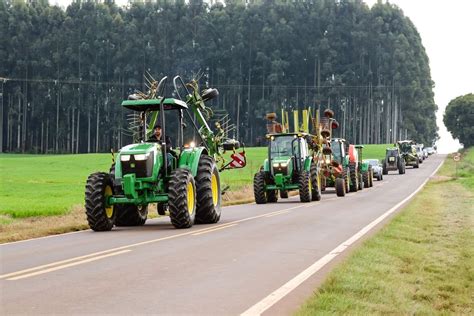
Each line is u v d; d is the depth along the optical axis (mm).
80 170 126125
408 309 14289
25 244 25953
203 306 14008
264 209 46219
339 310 13625
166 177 31297
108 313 13305
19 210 43031
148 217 39906
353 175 70750
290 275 17922
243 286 16312
